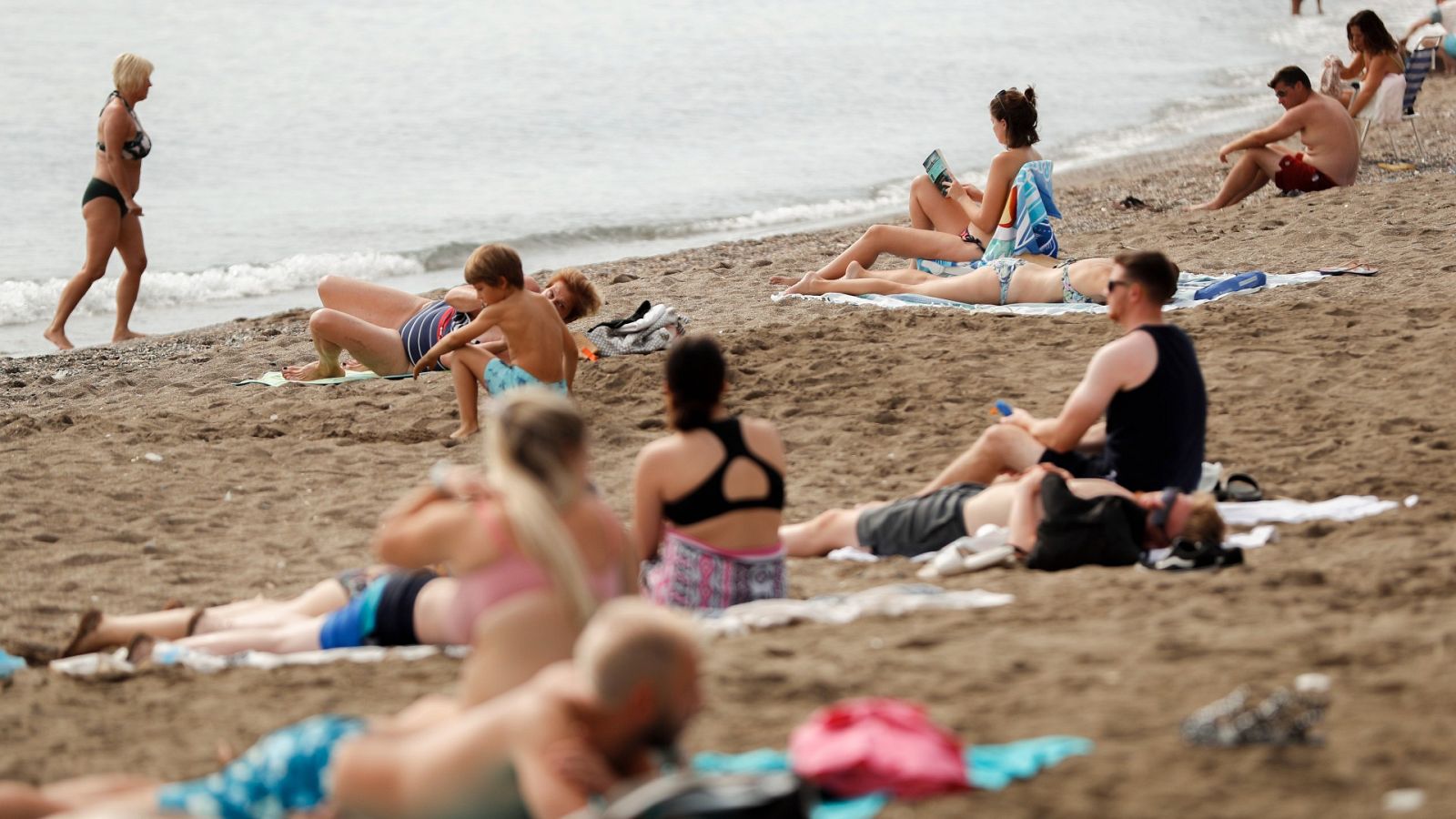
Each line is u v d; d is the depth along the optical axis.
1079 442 27.12
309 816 13.27
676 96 127.94
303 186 95.06
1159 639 18.61
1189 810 13.55
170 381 44.47
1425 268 45.81
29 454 35.88
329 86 129.88
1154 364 25.17
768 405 37.28
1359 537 24.14
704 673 18.14
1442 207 53.44
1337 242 50.34
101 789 13.96
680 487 21.88
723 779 11.93
